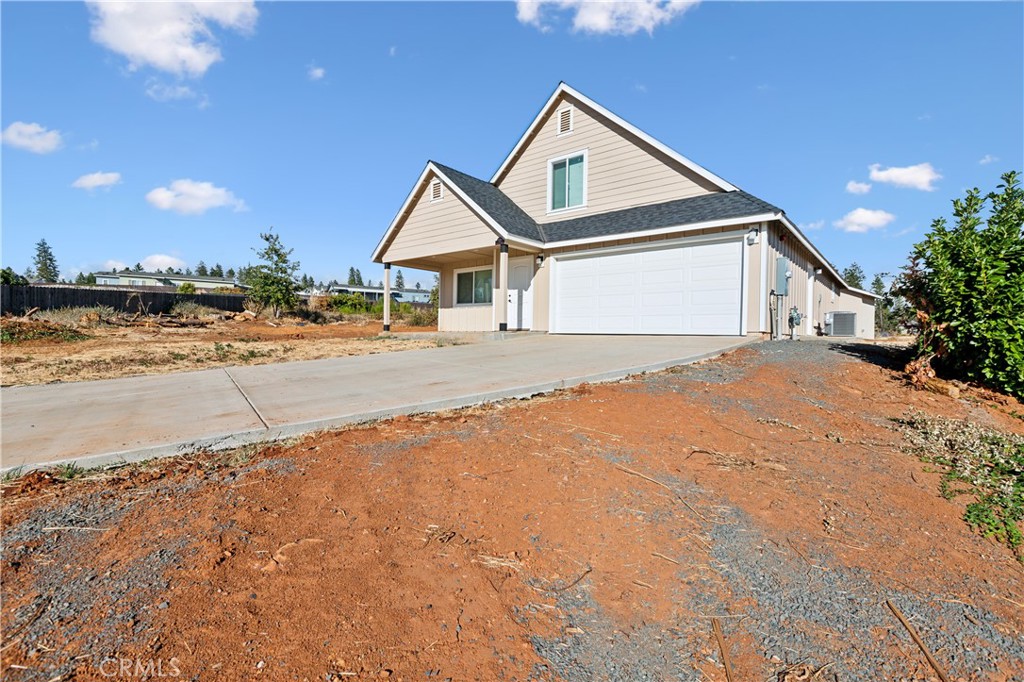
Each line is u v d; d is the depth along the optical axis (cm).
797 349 806
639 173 1216
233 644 160
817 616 194
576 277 1227
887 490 311
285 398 514
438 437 374
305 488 282
